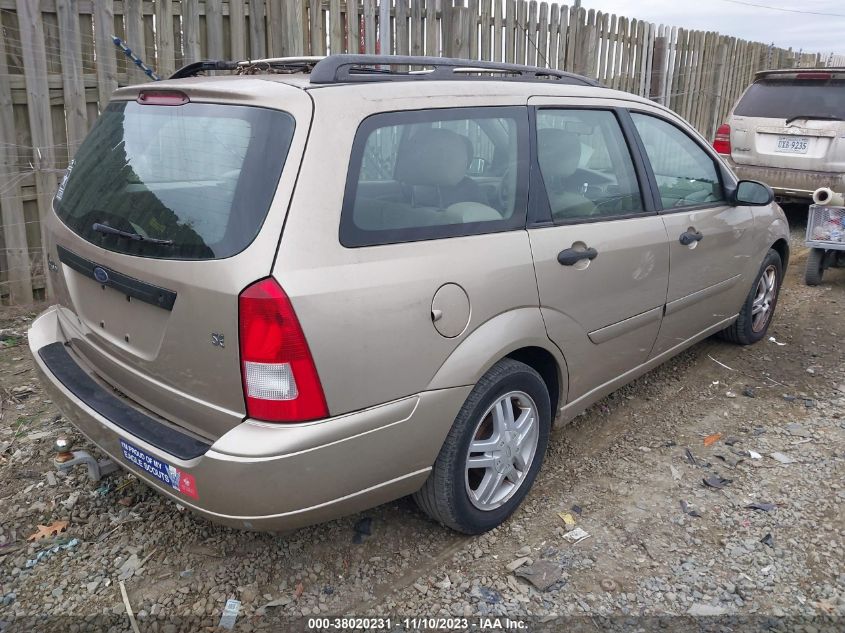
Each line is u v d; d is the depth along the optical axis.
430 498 2.82
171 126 2.58
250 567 2.83
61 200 3.11
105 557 2.87
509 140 2.99
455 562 2.88
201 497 2.30
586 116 3.42
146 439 2.45
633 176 3.63
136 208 2.56
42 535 2.97
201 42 5.77
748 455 3.71
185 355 2.36
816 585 2.77
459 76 2.99
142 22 5.40
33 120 5.14
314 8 6.34
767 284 5.18
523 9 8.18
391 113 2.55
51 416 3.91
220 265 2.22
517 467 3.12
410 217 2.56
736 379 4.67
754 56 14.11
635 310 3.59
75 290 2.97
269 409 2.23
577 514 3.21
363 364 2.34
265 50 6.10
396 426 2.47
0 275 5.35
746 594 2.72
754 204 4.24
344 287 2.29
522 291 2.86
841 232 6.11
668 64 11.20
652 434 3.94
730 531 3.09
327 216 2.30
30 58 5.02
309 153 2.29
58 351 3.10
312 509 2.35
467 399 2.74
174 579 2.76
